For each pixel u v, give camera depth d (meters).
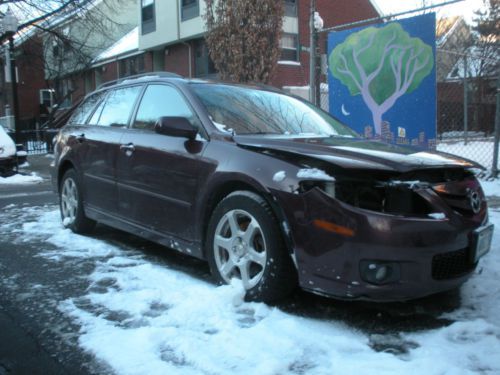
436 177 3.20
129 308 3.40
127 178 4.54
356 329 3.06
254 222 3.30
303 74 19.38
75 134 5.59
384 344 2.87
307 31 19.61
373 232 2.83
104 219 5.04
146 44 23.80
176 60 23.11
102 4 23.45
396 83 7.58
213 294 3.45
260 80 10.20
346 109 8.25
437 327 3.11
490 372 2.54
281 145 3.36
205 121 3.89
